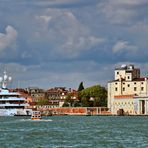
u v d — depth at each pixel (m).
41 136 173.50
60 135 178.38
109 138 165.38
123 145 142.00
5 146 140.12
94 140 157.75
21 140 157.50
